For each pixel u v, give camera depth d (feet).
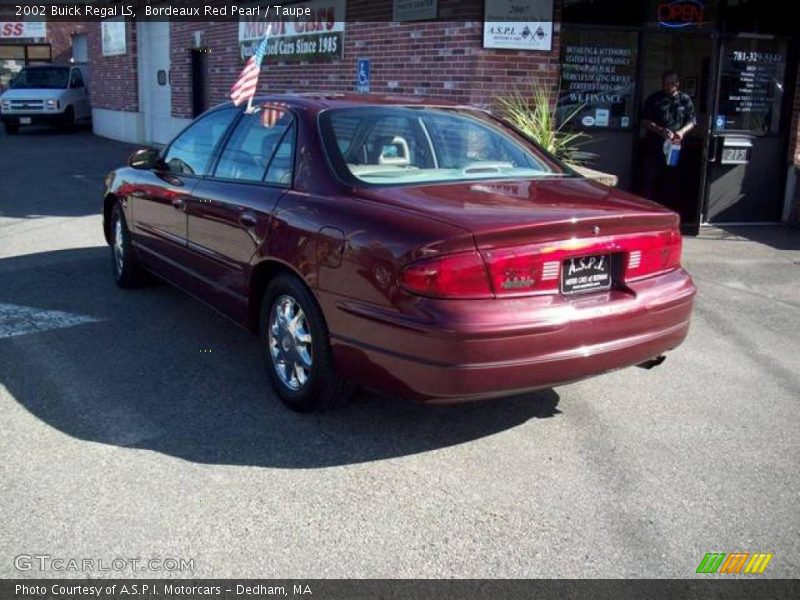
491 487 11.89
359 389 14.20
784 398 15.38
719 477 12.28
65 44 97.55
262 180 15.02
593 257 12.30
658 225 13.05
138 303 20.84
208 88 52.75
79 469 12.12
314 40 38.99
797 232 31.71
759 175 33.06
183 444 13.00
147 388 15.26
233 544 10.37
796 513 11.32
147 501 11.28
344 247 12.25
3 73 97.14
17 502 11.19
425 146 14.67
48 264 25.03
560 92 30.68
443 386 11.35
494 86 29.43
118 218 21.68
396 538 10.57
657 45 31.07
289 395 14.15
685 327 13.64
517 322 11.37
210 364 16.56
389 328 11.64
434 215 11.71
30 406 14.33
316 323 13.05
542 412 14.53
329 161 13.70
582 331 11.91
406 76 32.71
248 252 14.71
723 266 25.84
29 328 18.69
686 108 29.94
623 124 31.40
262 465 12.37
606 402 15.05
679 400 15.20
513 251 11.50
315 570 9.90
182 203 17.39
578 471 12.41
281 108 15.44
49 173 47.06
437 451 12.95
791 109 32.55
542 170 15.29
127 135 66.80
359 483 11.91
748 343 18.57
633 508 11.39
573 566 10.07
